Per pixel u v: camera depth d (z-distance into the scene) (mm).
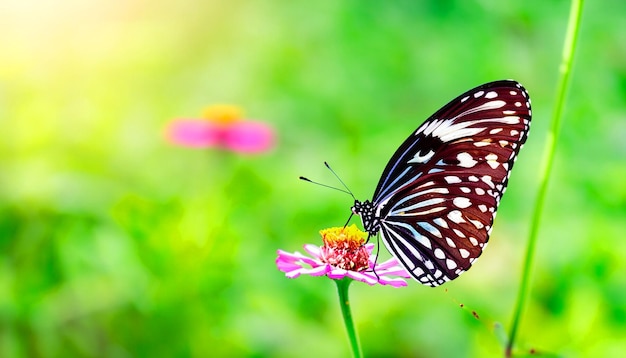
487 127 470
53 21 615
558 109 475
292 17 959
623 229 582
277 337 562
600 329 542
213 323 564
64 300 564
